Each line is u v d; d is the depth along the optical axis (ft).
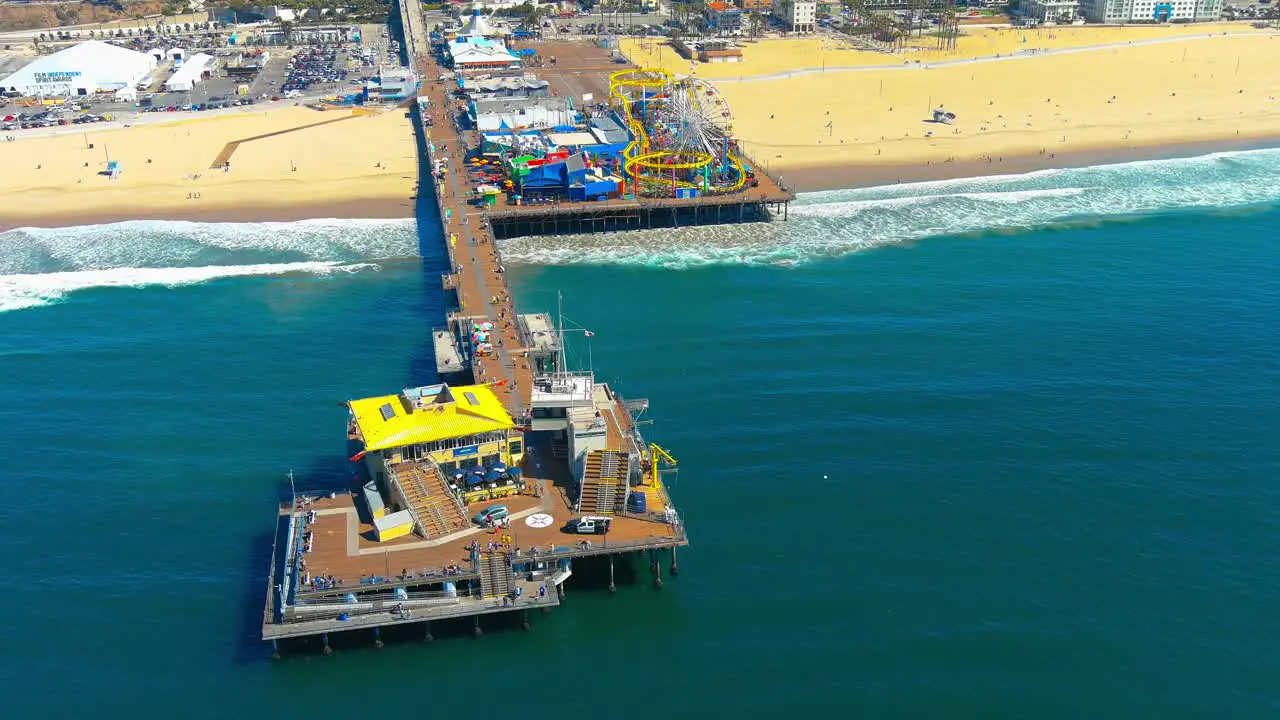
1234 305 548.72
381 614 321.52
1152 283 581.53
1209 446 416.67
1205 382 466.70
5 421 446.19
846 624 326.85
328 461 417.69
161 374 490.49
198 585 348.59
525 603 325.83
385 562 335.06
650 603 338.75
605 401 415.64
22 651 321.11
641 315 553.23
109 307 572.10
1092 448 415.64
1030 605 332.80
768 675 308.60
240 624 332.39
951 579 344.69
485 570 334.65
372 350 516.73
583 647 322.14
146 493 396.78
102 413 454.40
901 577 346.33
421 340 527.81
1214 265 606.96
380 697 304.71
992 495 386.93
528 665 315.58
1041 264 614.34
